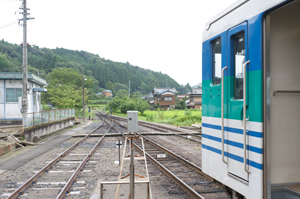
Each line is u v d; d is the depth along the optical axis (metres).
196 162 8.25
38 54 118.38
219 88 3.71
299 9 3.05
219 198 4.80
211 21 4.01
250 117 2.89
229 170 3.36
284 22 3.00
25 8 15.34
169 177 6.41
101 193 3.96
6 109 21.03
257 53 2.80
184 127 21.84
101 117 46.62
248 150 2.92
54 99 34.03
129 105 49.19
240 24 3.16
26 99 15.38
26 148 11.98
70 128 24.06
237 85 3.26
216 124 3.77
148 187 4.13
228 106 3.39
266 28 2.74
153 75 178.25
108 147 11.95
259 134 2.74
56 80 43.16
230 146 3.33
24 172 7.44
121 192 5.60
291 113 2.96
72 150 11.20
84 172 7.32
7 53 82.50
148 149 10.83
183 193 5.27
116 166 8.04
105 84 140.88
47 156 9.92
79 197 5.30
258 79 2.77
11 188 5.90
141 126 24.23
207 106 4.12
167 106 69.50
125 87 139.88
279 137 2.92
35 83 24.39
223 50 3.57
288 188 2.91
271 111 2.89
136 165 7.98
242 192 3.04
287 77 2.96
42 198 5.23
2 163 8.65
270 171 2.73
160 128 22.12
